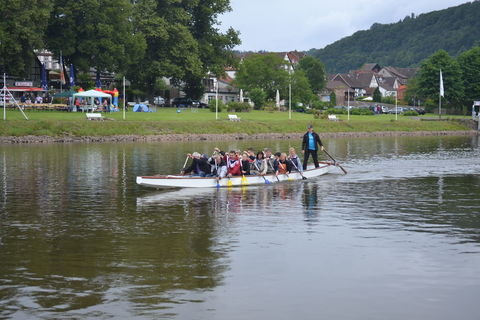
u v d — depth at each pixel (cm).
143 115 7150
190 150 4569
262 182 2566
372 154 4381
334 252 1400
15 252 1393
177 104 10188
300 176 2747
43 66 7825
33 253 1384
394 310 1043
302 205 2039
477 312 1033
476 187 2516
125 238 1535
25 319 998
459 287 1156
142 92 9425
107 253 1386
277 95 10019
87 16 7688
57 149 4609
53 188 2433
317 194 2295
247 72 11281
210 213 1884
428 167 3369
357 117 9212
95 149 4634
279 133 6762
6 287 1147
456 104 12044
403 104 15175
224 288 1146
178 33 8738
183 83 11069
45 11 6819
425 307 1056
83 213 1884
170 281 1185
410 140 6456
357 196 2248
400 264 1305
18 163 3466
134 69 8831
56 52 7762
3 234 1578
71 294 1110
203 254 1379
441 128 8306
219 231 1619
